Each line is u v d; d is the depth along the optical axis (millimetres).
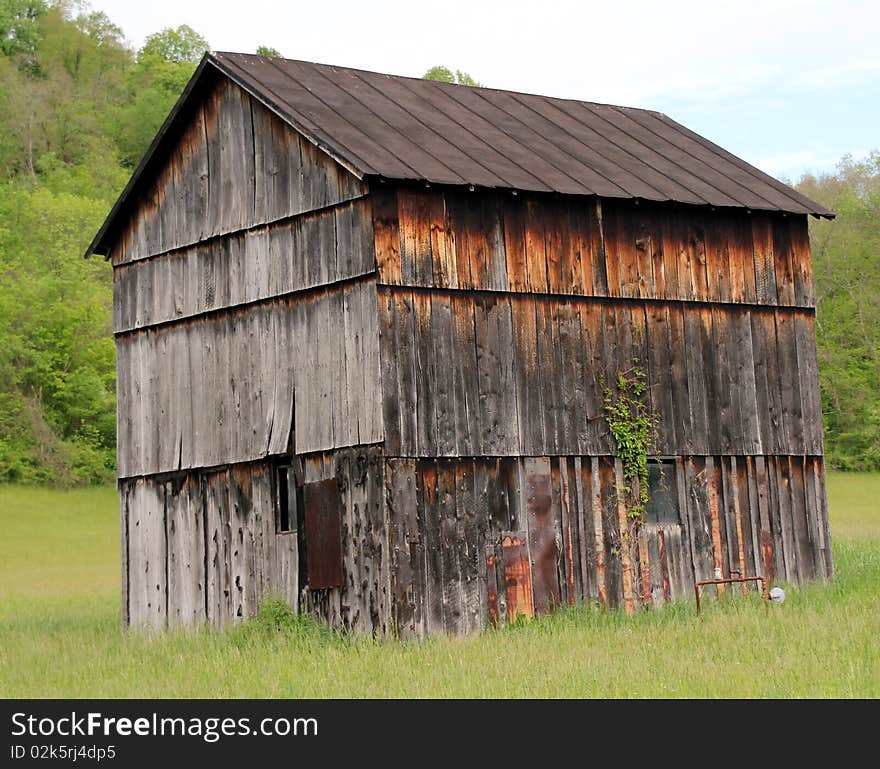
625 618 33531
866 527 66812
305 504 34062
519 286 34719
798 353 39906
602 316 36156
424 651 27984
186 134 38438
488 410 33781
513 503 33875
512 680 23688
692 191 37906
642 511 35906
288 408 34750
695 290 38031
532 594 33781
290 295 34938
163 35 176750
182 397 38031
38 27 166125
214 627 36062
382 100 37750
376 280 32562
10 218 118625
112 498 104125
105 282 120125
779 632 27578
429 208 33531
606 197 35438
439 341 33281
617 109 43844
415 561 32156
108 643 32312
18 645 32188
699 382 37719
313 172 34500
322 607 33406
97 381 111938
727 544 37531
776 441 38969
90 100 154625
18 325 112312
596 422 35656
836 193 126625
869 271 118938
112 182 141500
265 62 37969
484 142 36750
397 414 32406
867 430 109125
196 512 37344
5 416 108188
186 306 38094
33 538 88062
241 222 36531
